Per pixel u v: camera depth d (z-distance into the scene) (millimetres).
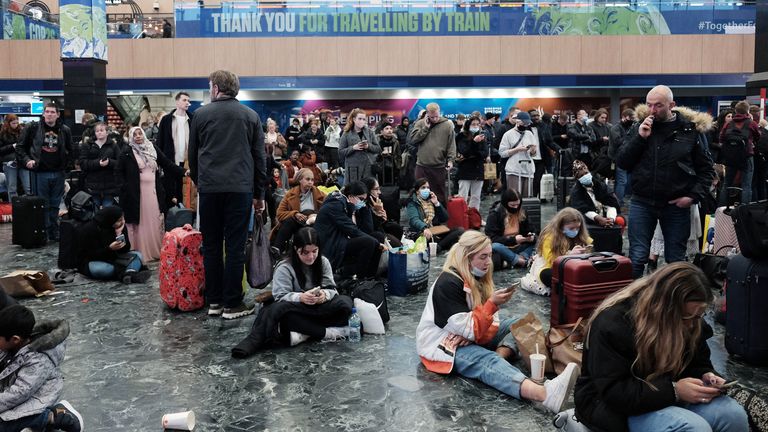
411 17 21578
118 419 3980
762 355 4723
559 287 5176
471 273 4668
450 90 21828
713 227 7949
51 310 6383
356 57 21703
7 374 3447
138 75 21750
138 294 6984
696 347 3227
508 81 21594
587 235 6781
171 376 4660
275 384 4500
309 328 5309
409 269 6953
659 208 6059
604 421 3092
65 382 4559
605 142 14547
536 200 10188
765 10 12773
